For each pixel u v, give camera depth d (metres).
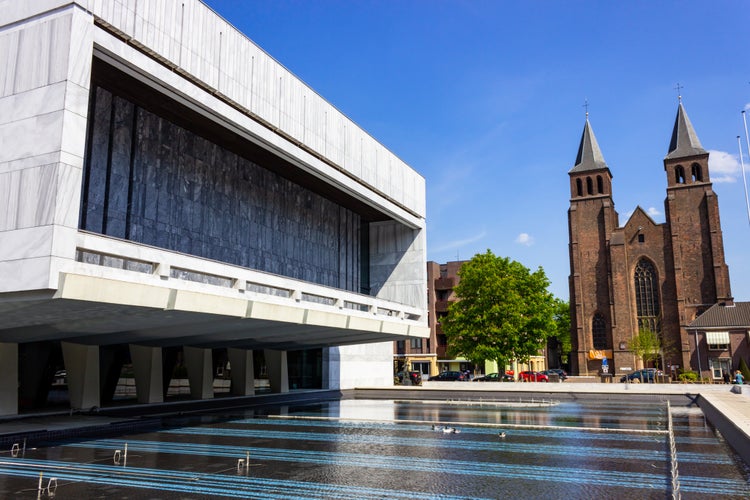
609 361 71.19
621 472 12.02
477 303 51.12
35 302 14.76
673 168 72.19
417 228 41.00
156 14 19.17
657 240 71.38
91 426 18.06
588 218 75.62
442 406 30.33
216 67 21.83
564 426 20.42
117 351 25.30
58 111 14.95
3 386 19.73
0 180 15.27
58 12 15.79
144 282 16.31
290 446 15.43
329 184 33.84
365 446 15.48
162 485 10.58
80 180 15.12
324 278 36.38
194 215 25.84
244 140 27.11
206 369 28.69
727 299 65.62
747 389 33.91
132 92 22.09
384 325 29.48
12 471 11.80
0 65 16.08
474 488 10.47
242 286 19.78
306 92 27.73
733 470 12.29
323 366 38.59
